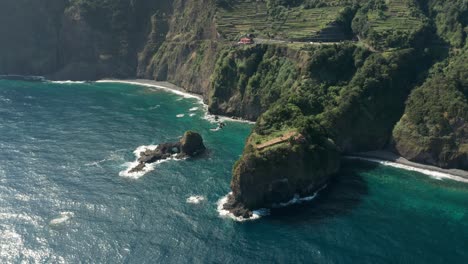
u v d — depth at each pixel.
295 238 104.06
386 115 155.88
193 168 138.50
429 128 142.38
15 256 97.25
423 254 98.19
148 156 144.62
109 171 136.50
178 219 111.44
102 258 96.69
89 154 149.00
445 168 138.62
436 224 109.38
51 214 112.94
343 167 141.00
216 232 106.38
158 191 124.44
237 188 117.31
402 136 147.75
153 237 104.06
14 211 114.25
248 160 117.25
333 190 126.75
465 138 138.12
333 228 108.00
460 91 147.25
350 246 101.06
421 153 141.75
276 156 120.25
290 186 121.69
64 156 147.25
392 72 160.00
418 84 160.25
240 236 104.94
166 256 97.50
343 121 149.75
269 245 101.50
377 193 124.69
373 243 102.00
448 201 120.25
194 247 100.69
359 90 154.62
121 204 117.69
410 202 119.81
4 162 142.38
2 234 104.69
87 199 120.00
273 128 136.88
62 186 127.00
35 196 121.50
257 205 117.94
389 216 113.12
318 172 126.88
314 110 153.50
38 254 97.88
